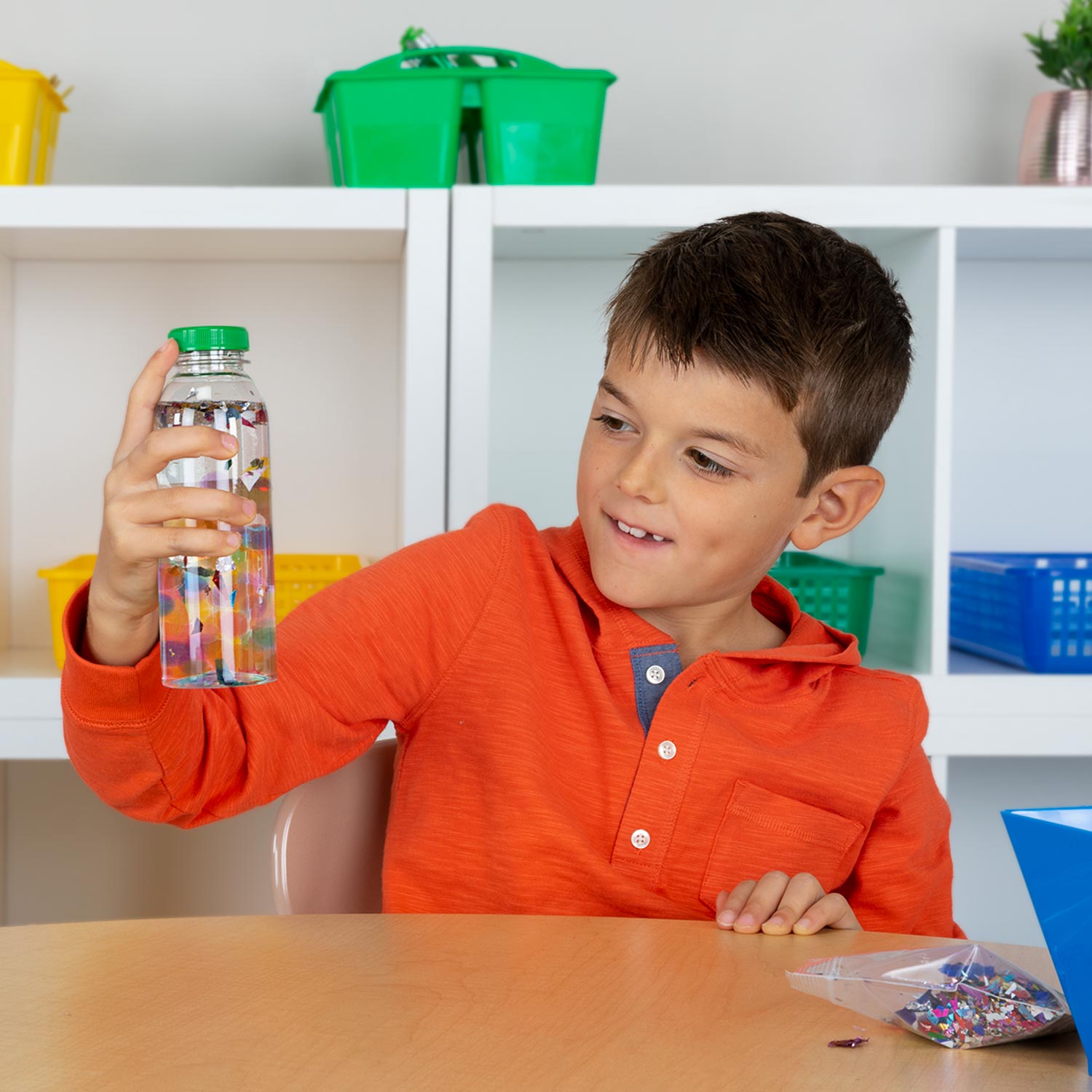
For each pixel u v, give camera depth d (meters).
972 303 2.03
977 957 0.65
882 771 0.98
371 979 0.63
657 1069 0.53
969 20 1.95
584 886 0.92
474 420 1.61
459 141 1.64
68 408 1.93
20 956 0.66
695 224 1.62
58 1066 0.52
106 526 0.66
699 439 0.88
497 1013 0.59
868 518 1.93
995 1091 0.52
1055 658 1.70
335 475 1.97
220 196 1.59
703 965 0.67
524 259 1.97
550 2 1.91
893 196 1.64
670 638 0.99
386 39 1.89
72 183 1.87
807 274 0.94
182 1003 0.59
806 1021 0.59
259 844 1.99
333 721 0.91
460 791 0.97
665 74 1.93
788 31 1.93
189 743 0.77
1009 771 2.06
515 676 0.97
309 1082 0.51
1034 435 2.05
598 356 2.00
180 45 1.87
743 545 0.93
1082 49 1.76
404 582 0.98
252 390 0.72
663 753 0.94
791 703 0.99
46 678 1.60
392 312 1.95
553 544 1.06
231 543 0.65
